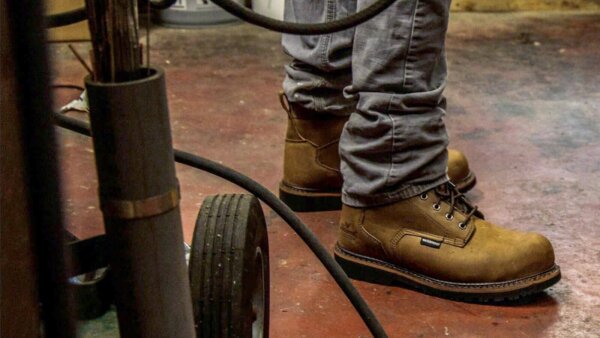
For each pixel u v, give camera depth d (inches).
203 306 33.9
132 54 21.9
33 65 19.8
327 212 61.7
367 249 52.2
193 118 82.9
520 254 49.0
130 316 23.9
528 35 120.4
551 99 90.6
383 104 48.0
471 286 49.5
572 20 130.6
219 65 103.1
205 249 34.6
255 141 76.8
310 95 58.1
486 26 126.4
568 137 78.5
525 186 67.0
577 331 46.9
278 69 101.7
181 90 92.3
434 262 50.1
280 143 76.4
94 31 21.7
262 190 37.2
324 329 47.2
